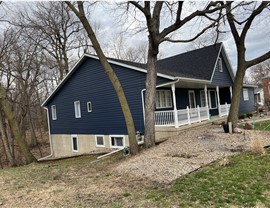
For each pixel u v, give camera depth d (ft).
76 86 58.13
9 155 43.75
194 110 47.70
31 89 71.51
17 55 64.28
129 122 30.71
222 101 72.49
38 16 72.38
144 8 28.55
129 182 18.83
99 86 52.70
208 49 65.21
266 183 15.99
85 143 57.00
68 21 84.89
